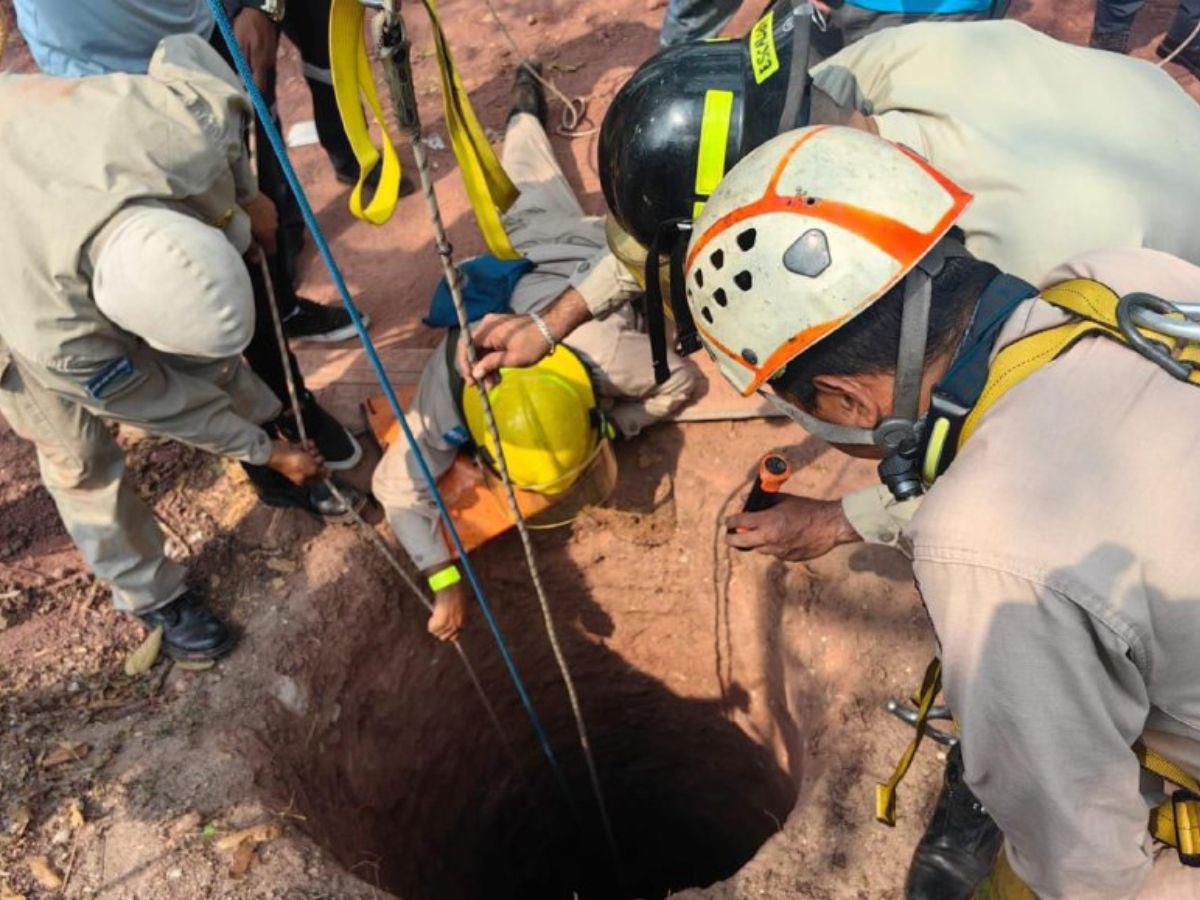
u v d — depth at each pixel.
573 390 3.07
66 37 2.69
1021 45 1.93
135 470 3.49
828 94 1.96
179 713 2.88
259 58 3.16
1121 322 1.28
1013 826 1.40
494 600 3.69
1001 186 1.79
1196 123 1.89
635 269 2.27
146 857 2.52
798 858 2.44
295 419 3.21
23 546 3.35
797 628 3.01
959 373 1.38
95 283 2.03
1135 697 1.27
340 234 4.44
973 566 1.21
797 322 1.45
